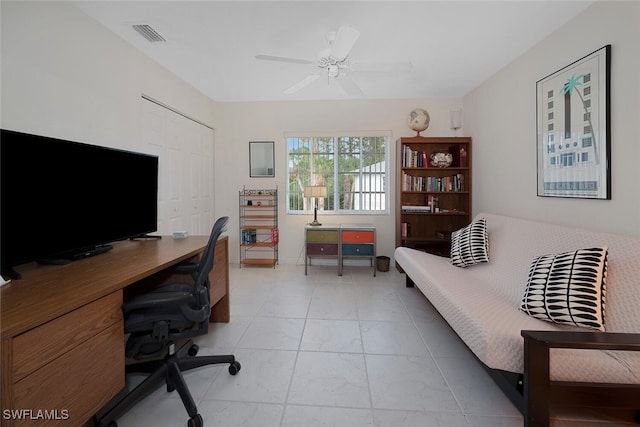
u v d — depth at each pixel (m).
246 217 4.10
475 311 1.49
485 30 2.21
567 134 2.07
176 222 3.12
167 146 2.96
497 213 3.03
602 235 1.57
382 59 2.70
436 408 1.39
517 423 1.30
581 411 1.33
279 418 1.33
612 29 1.73
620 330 1.26
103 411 1.37
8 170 1.26
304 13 2.00
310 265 4.18
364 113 4.01
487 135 3.23
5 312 0.85
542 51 2.34
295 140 4.18
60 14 1.79
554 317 1.38
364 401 1.44
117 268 1.37
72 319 0.95
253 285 3.27
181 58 2.68
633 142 1.62
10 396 0.77
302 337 2.08
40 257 1.39
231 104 4.11
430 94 3.77
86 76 1.98
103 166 1.79
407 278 3.18
